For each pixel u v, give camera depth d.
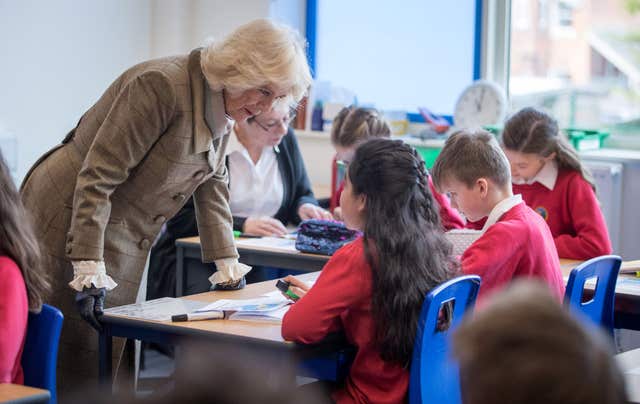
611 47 4.61
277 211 3.91
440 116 5.04
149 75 2.25
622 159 4.27
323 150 5.04
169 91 2.25
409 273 2.05
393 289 2.05
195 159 2.37
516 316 0.75
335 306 2.06
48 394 1.55
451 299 2.10
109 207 2.31
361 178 2.11
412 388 2.04
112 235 2.41
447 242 2.18
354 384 2.14
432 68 5.07
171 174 2.36
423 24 5.07
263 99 2.28
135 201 2.41
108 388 0.73
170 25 5.17
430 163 4.60
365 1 5.24
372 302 2.07
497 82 4.92
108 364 2.30
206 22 5.20
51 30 4.55
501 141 3.42
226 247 2.61
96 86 4.86
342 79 5.37
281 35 2.23
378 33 5.22
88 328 2.48
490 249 2.39
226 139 2.54
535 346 0.72
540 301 0.76
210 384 0.65
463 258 2.41
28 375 1.95
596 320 2.61
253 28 2.24
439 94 5.06
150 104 2.24
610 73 4.63
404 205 2.09
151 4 5.18
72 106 4.72
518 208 2.54
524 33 4.84
